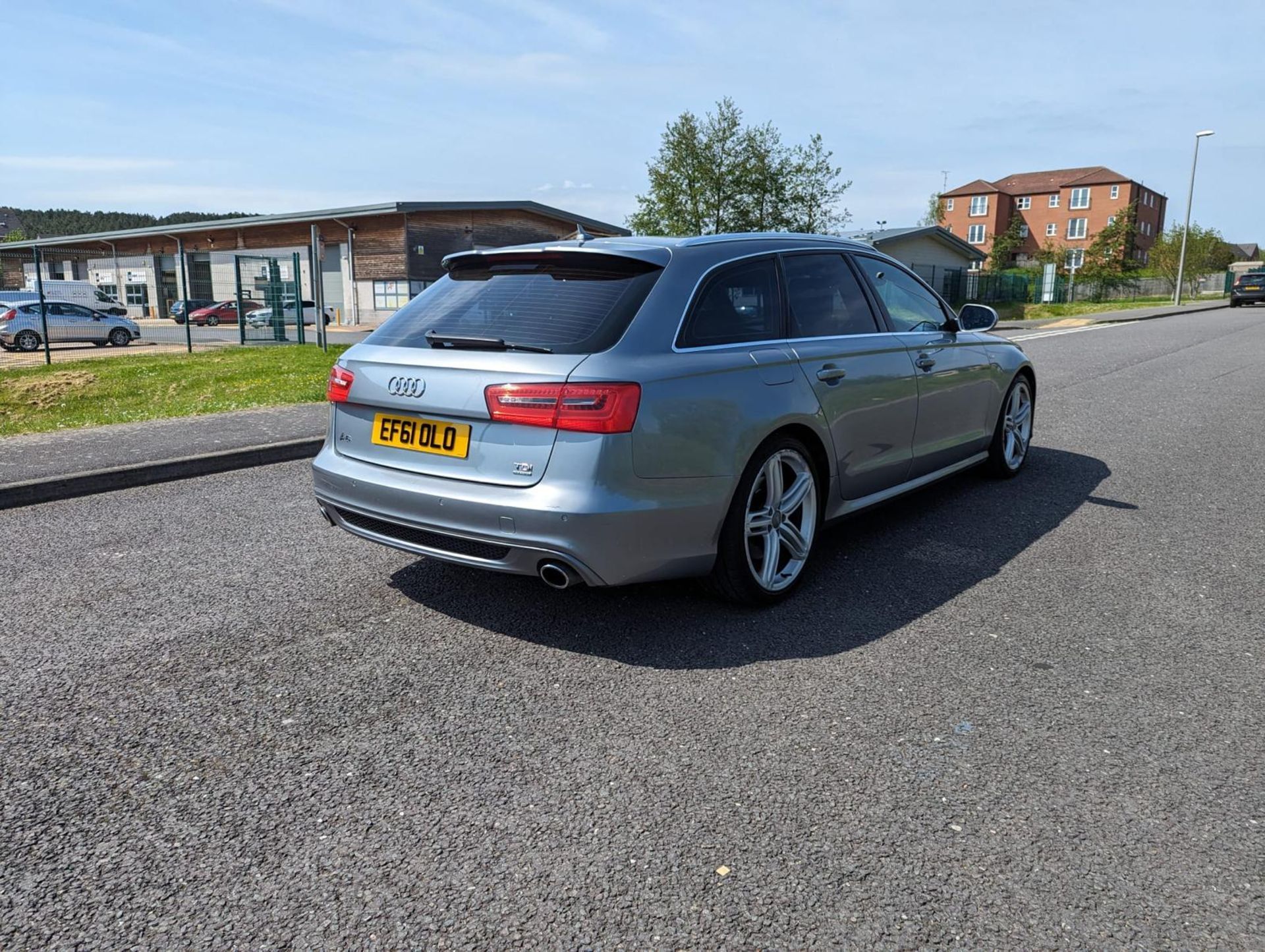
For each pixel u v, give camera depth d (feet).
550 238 131.85
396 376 11.12
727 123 109.19
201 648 11.02
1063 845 7.15
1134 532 15.61
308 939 6.17
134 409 33.17
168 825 7.50
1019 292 153.58
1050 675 10.16
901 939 6.13
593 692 9.82
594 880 6.77
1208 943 6.10
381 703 9.62
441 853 7.11
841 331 13.69
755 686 9.91
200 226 140.46
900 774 8.16
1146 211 298.97
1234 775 8.13
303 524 16.48
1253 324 76.54
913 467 15.39
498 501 10.09
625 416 9.89
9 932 6.23
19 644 11.17
